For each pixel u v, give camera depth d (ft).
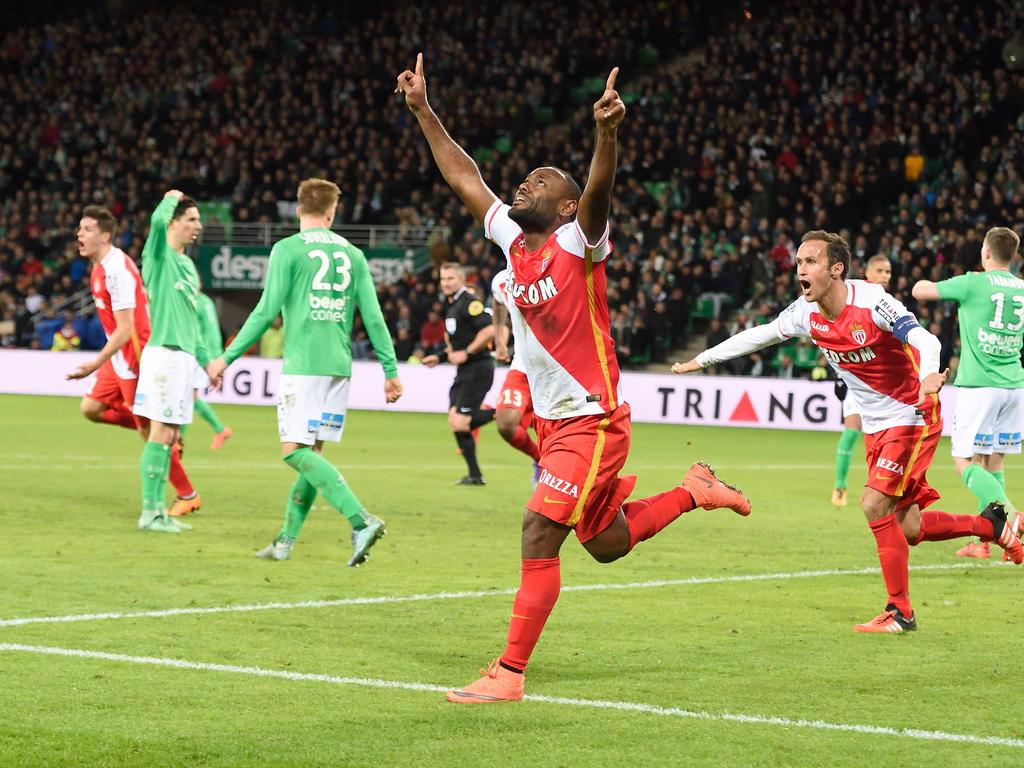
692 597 28.22
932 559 35.40
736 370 101.09
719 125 123.24
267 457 60.18
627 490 21.11
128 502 42.68
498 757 16.24
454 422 51.06
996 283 35.86
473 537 37.11
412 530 38.37
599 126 18.16
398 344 107.55
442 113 135.23
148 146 138.72
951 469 65.57
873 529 25.21
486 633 23.91
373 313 32.86
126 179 136.77
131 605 25.73
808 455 70.28
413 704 18.84
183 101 144.25
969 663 22.13
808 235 25.32
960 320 36.37
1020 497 51.80
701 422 92.38
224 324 131.44
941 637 24.39
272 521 39.34
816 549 36.04
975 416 36.17
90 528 36.60
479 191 20.85
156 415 36.35
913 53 124.26
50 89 150.71
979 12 124.88
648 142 121.49
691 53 141.18
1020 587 30.60
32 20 164.66
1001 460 37.52
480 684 19.25
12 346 121.39
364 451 65.92
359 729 17.43
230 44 150.51
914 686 20.43
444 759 16.12
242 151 136.56
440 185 127.03
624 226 114.52
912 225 105.91
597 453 19.83
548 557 19.53
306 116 138.10
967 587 30.58
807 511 45.14
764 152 119.44
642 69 139.03
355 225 124.98
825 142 117.08
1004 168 110.83
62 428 72.84
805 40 128.06
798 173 115.75
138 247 128.36
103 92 149.18
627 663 21.79
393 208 126.82
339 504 30.86
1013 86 117.60
